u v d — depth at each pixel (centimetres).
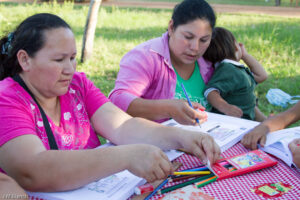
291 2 1920
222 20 1038
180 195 115
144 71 214
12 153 117
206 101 244
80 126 158
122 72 217
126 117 164
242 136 170
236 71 244
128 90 208
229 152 156
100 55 617
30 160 114
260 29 828
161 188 122
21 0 1587
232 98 251
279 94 424
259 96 466
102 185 119
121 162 115
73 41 133
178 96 231
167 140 148
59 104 155
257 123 185
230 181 127
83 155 115
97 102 168
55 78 132
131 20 1024
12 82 137
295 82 509
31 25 130
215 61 251
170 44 220
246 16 1214
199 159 139
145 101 189
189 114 168
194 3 201
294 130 168
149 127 154
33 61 130
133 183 120
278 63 596
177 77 232
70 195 113
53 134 146
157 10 1351
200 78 244
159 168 114
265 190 122
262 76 279
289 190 122
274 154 152
